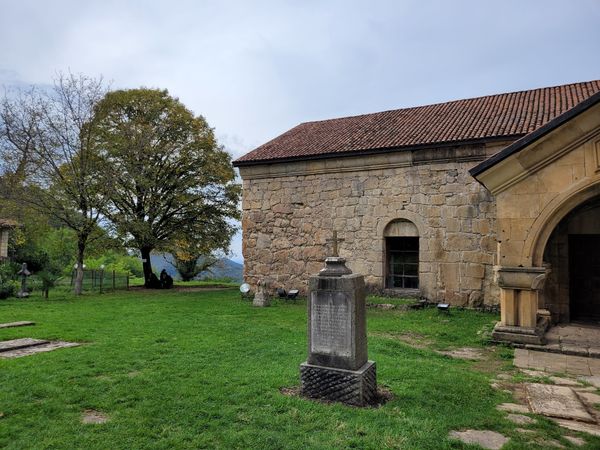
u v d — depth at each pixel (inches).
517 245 339.6
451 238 522.3
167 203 927.7
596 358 298.4
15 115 722.2
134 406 189.6
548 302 424.8
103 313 480.4
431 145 527.5
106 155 831.1
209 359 270.2
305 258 621.3
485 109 592.1
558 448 154.6
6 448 149.1
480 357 302.7
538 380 245.0
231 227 1000.9
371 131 637.9
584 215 413.4
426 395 207.9
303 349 299.4
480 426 174.1
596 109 313.3
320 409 185.5
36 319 435.2
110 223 794.8
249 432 162.2
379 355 288.0
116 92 907.4
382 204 569.0
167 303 585.9
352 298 201.2
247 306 548.1
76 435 159.5
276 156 639.8
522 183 339.6
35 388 209.3
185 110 945.5
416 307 508.1
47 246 1082.1
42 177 719.7
